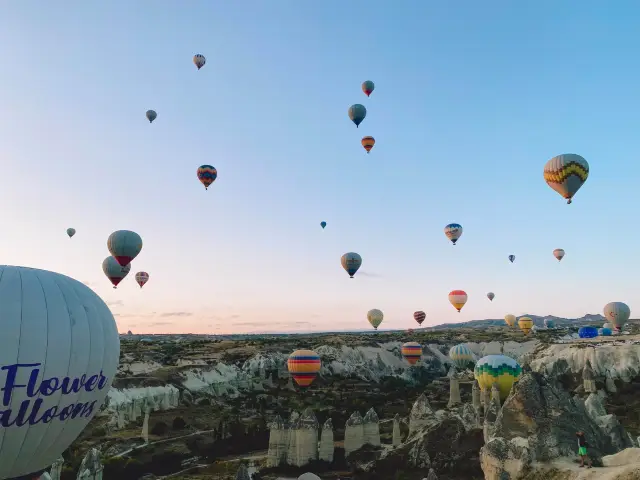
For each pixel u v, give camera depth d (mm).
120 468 55844
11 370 20953
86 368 23453
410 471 49094
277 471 56062
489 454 32062
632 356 88062
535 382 35312
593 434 34062
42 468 23875
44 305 22531
